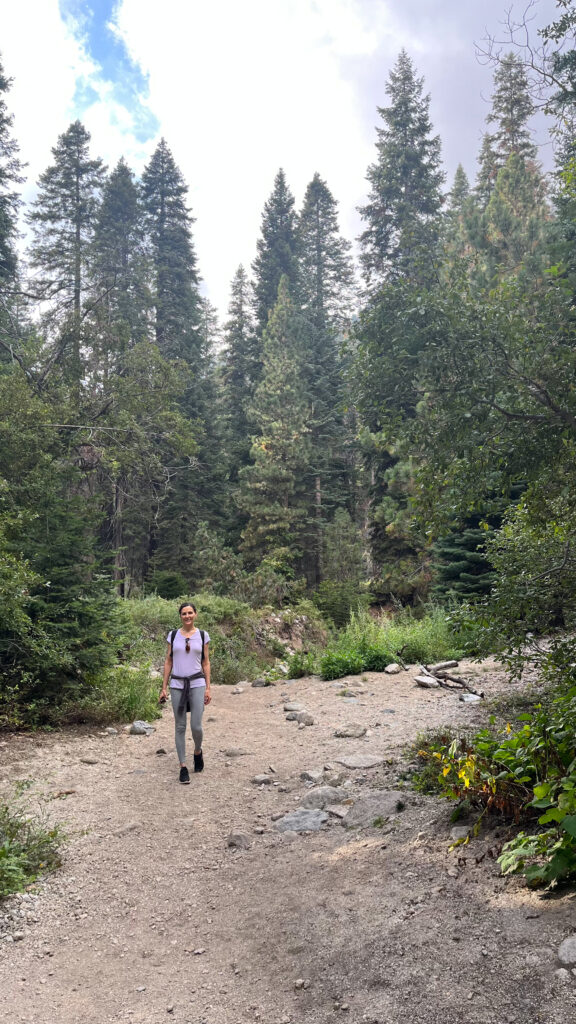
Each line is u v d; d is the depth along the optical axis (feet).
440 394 17.15
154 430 70.38
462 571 61.62
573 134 19.13
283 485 100.53
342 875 12.57
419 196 111.86
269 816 17.10
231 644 47.75
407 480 72.33
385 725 25.82
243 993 9.23
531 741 12.69
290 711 30.45
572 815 9.48
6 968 10.49
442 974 8.33
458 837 12.70
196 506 106.11
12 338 62.28
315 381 122.31
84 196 117.50
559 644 17.07
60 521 30.19
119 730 26.35
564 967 7.67
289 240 151.84
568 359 16.16
